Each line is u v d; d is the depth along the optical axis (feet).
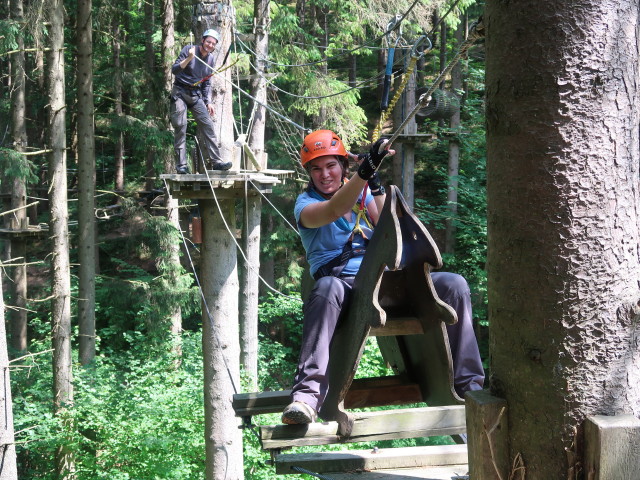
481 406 5.93
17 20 46.78
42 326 65.21
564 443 5.63
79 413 38.70
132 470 36.35
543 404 5.69
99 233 85.66
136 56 72.18
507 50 5.76
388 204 9.06
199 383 39.58
